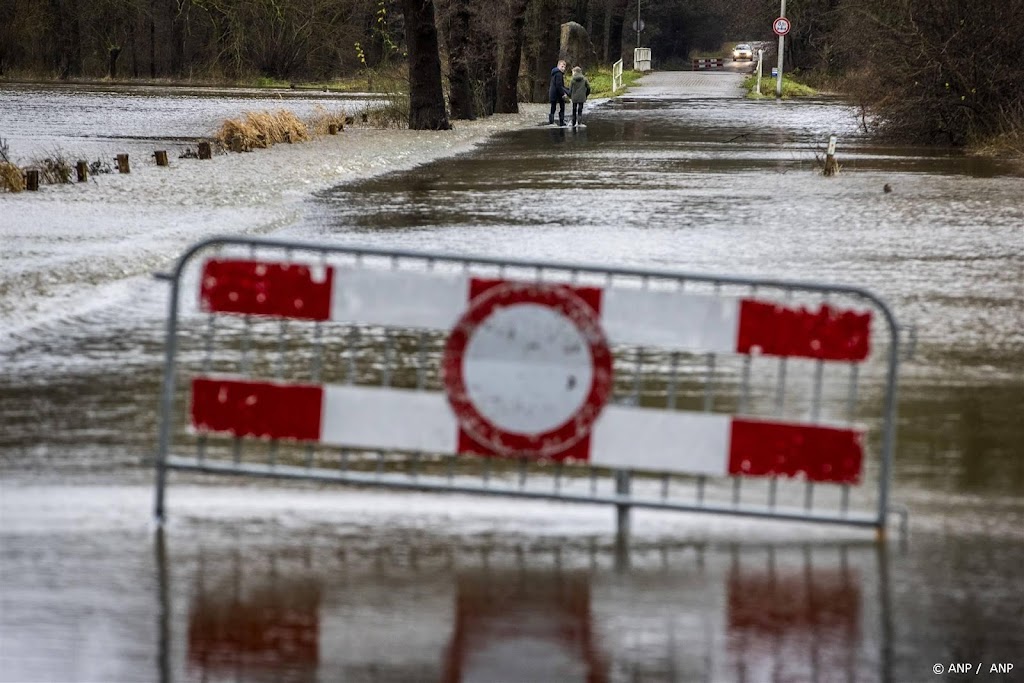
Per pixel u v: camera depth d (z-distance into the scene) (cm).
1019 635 1656
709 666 1558
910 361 3250
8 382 2938
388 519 2078
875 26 11512
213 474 2286
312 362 3155
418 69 13112
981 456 2469
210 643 1596
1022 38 10719
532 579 1828
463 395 2031
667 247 5138
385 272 2030
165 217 5831
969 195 7175
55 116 14025
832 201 6875
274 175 8131
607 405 2023
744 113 16000
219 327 3553
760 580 1839
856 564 1909
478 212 6384
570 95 13988
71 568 1825
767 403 2842
